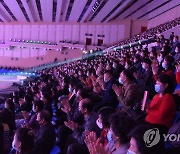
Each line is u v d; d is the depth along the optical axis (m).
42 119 4.77
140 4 30.55
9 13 34.12
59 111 7.80
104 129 3.55
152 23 36.59
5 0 26.02
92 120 4.45
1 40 39.81
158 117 3.86
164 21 31.83
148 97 4.91
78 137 4.74
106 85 6.39
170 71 6.33
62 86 10.75
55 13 33.31
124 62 11.39
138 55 11.34
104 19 37.19
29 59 40.09
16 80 32.34
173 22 23.77
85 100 4.60
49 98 7.23
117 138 2.83
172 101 3.89
